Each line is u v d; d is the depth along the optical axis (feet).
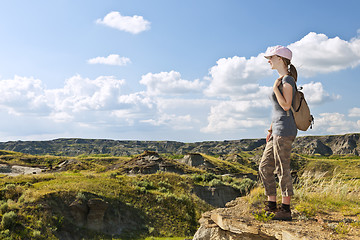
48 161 319.88
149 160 248.32
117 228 114.73
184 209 144.77
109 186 142.20
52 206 103.96
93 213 109.81
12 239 79.77
